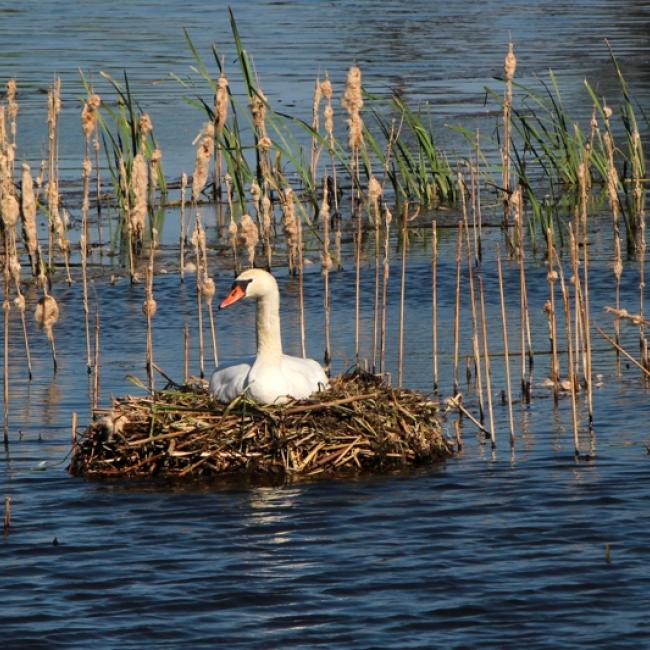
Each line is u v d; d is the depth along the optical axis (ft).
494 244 82.43
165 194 93.40
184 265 78.28
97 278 75.41
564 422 49.47
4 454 46.57
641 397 52.44
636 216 77.77
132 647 31.78
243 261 79.10
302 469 43.32
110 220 86.63
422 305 68.90
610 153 58.54
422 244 82.99
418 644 31.76
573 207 90.68
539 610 33.47
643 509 40.16
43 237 85.92
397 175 100.22
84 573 35.99
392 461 44.21
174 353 60.59
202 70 83.10
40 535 38.73
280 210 93.91
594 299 69.21
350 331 64.03
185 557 36.96
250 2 202.28
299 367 45.65
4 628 32.73
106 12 189.37
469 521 39.42
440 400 52.70
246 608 33.81
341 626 32.73
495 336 62.64
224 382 45.21
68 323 66.39
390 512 40.14
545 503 40.83
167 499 41.47
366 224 88.63
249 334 64.13
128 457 43.86
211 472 43.50
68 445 47.67
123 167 84.94
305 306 69.10
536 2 199.41
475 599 34.09
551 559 36.52
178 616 33.40
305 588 34.88
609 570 35.73
